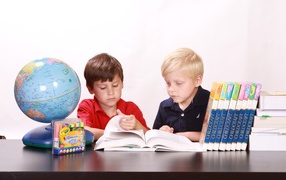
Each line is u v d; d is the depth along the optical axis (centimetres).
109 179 147
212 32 327
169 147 180
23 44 331
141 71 329
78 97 189
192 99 231
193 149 181
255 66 327
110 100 235
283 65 325
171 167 152
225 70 328
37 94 180
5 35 331
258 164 157
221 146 180
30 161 161
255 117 180
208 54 328
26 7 330
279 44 325
